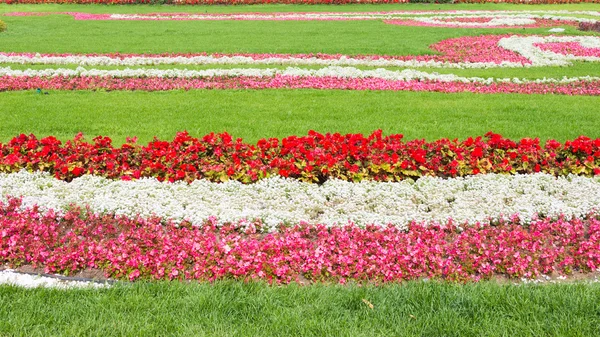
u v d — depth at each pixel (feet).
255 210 24.84
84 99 47.39
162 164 29.84
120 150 31.30
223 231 23.15
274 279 19.75
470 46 74.54
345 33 87.04
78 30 91.86
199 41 78.54
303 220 23.56
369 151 30.73
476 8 130.00
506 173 30.50
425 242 21.90
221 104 45.85
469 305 17.37
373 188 28.02
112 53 68.39
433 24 99.86
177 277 20.02
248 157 30.58
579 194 26.86
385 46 73.26
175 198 26.43
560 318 16.70
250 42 77.36
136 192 26.91
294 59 63.93
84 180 28.68
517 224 24.20
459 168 30.35
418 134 38.24
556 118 42.11
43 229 22.53
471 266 20.44
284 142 31.22
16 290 18.47
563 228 23.20
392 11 123.13
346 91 50.83
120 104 45.73
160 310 17.21
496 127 39.75
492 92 51.06
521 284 19.11
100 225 23.52
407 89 51.85
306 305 17.43
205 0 134.51
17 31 90.33
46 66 60.70
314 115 42.83
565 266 20.90
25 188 27.17
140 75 55.52
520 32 86.84
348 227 23.06
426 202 26.48
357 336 15.79
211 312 17.03
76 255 20.74
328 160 29.45
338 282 19.89
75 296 18.11
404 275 20.15
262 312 17.11
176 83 52.90
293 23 101.19
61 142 34.40
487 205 25.55
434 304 17.42
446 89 51.37
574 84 54.13
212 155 31.24
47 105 45.03
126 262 20.22
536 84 53.98
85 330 16.07
